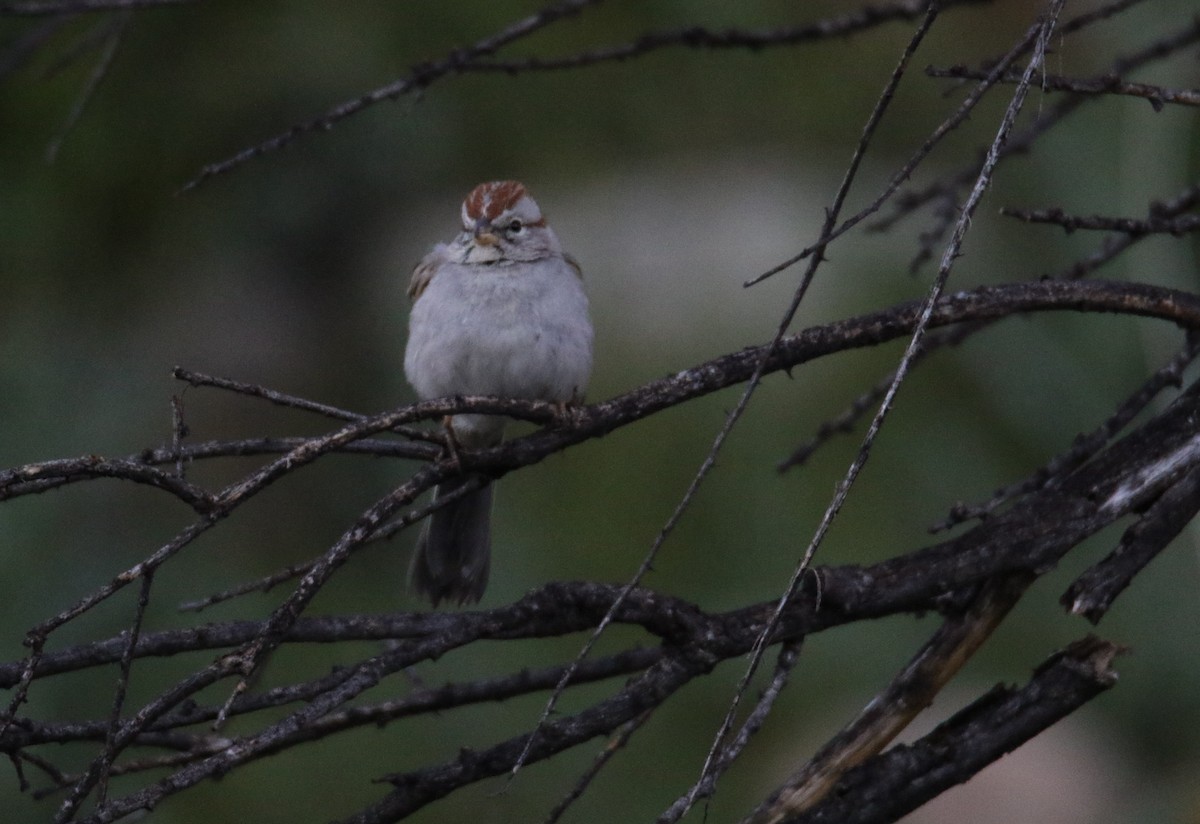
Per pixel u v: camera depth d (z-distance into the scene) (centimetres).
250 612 1080
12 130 1126
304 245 1242
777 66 1335
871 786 496
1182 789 1002
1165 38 690
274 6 1154
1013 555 519
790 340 523
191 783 443
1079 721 1070
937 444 1171
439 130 1220
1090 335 1167
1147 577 1078
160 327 1204
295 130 596
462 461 515
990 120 1370
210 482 1194
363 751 1056
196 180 583
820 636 1116
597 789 1043
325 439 462
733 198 1427
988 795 1029
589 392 1315
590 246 1420
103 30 691
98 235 1166
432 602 771
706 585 1142
